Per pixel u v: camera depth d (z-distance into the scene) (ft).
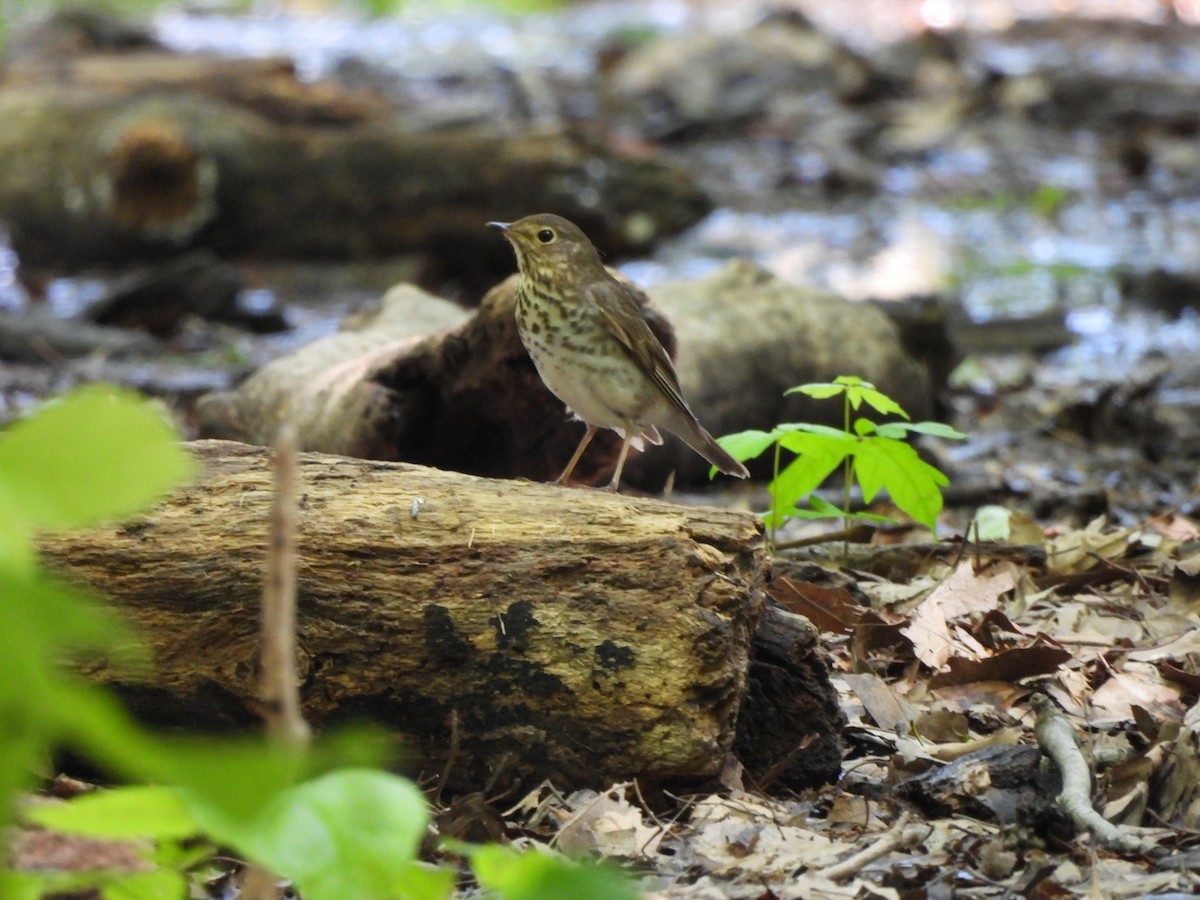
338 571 21.66
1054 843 21.47
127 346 65.87
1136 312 73.92
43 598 8.70
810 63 136.15
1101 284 79.82
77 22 102.32
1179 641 29.27
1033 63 148.46
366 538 21.77
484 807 21.30
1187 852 21.09
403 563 21.71
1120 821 22.47
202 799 9.01
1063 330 67.87
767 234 94.58
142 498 9.26
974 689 27.48
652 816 22.02
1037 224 97.25
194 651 21.75
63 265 84.53
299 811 12.07
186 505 22.17
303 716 21.88
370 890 11.94
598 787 22.24
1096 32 167.12
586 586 21.65
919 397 47.26
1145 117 126.41
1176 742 23.59
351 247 84.33
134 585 21.62
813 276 82.07
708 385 43.24
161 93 85.76
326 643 21.65
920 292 75.87
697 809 22.13
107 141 83.20
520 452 38.40
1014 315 71.26
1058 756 23.00
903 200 106.22
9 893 13.48
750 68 135.54
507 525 21.98
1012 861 20.67
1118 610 31.53
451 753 21.81
